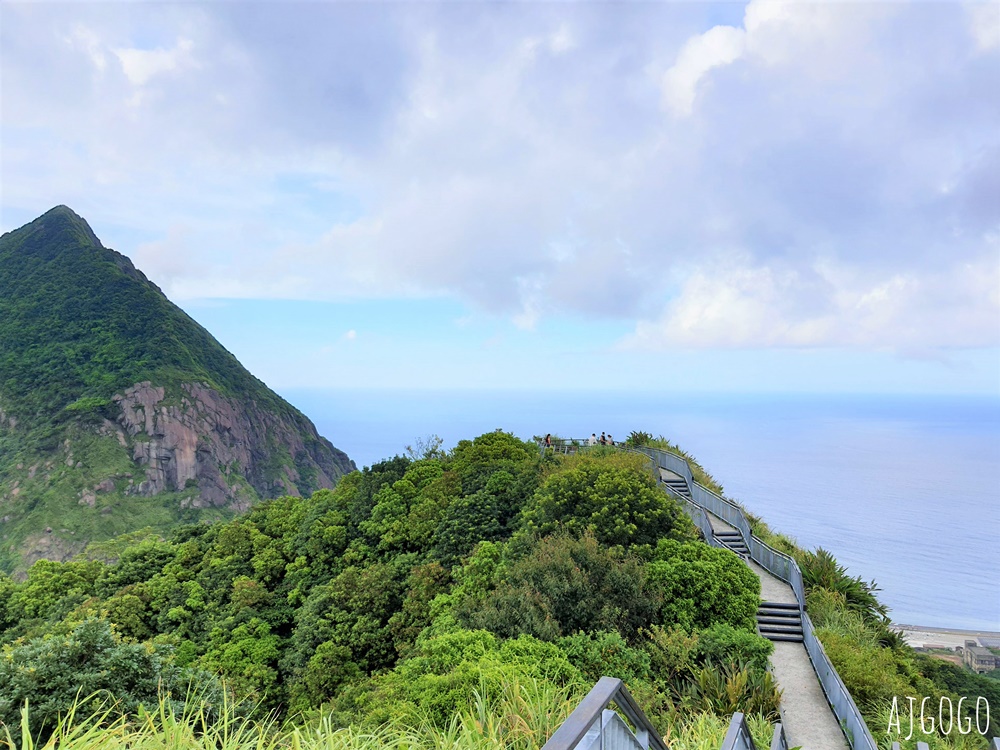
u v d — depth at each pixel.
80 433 123.75
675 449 34.91
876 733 12.30
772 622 17.72
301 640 26.06
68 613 35.72
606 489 20.36
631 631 15.06
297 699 22.89
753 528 25.39
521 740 6.28
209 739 5.20
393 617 24.42
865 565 169.75
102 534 107.06
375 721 8.98
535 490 26.41
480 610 15.23
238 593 32.12
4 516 106.31
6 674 7.56
